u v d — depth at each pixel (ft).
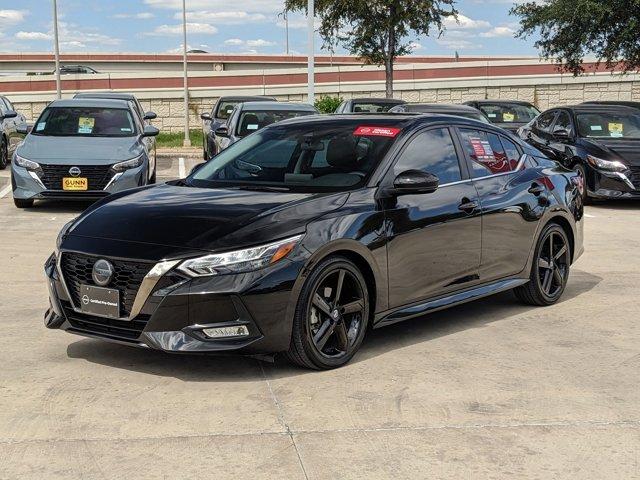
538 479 12.03
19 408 14.55
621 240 33.91
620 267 28.45
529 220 21.75
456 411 14.67
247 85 109.60
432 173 19.35
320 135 19.65
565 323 20.97
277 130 20.63
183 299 15.23
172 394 15.33
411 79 108.47
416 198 18.58
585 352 18.40
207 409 14.60
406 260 18.13
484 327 20.47
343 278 16.76
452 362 17.51
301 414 14.40
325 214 16.70
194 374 16.44
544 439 13.48
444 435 13.58
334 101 99.14
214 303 15.24
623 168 43.14
